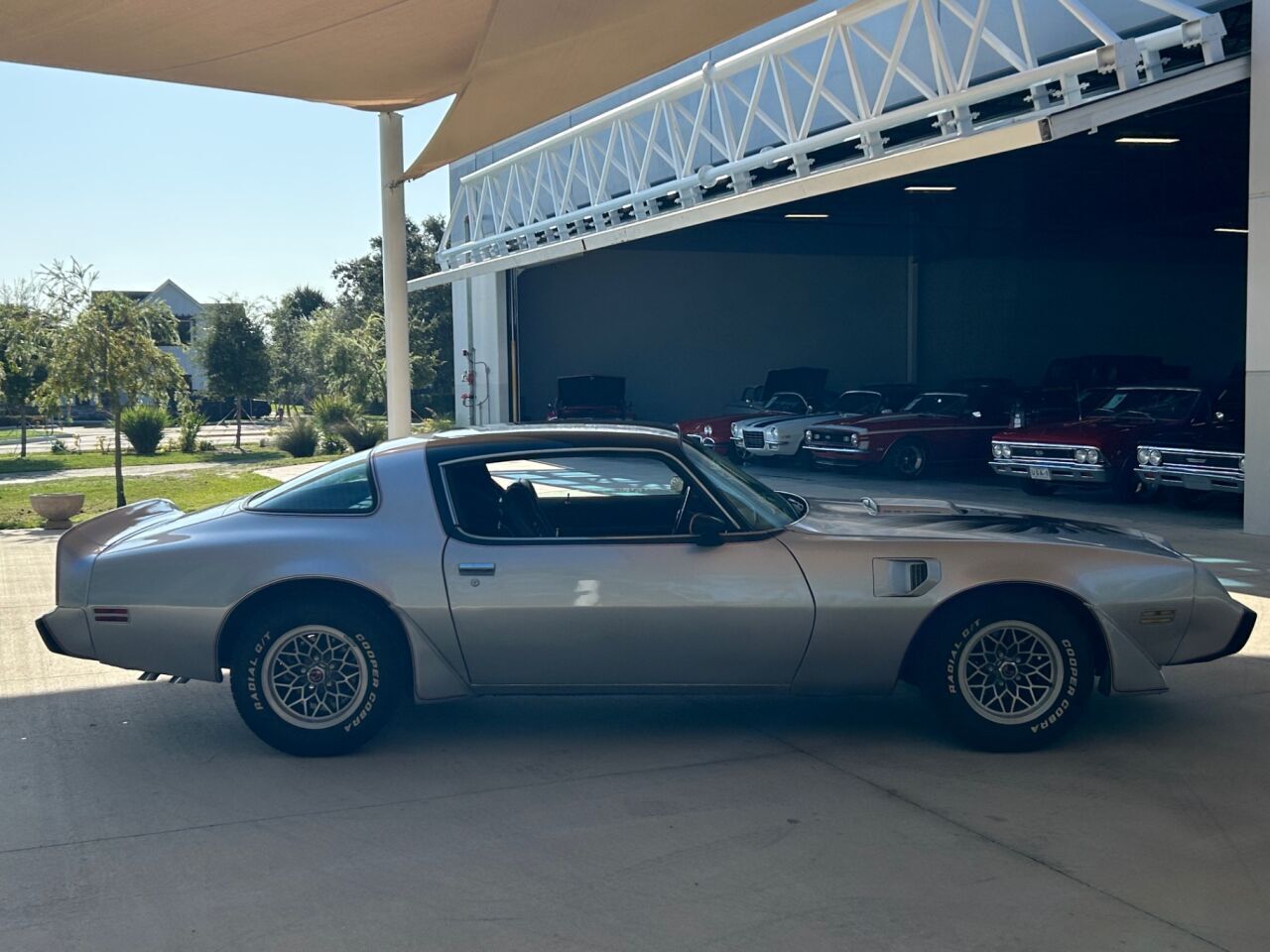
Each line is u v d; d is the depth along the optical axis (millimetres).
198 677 4977
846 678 4961
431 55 10102
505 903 3531
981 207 25188
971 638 4855
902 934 3293
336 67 10383
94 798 4500
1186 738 5105
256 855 3930
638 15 8734
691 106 22297
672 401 31688
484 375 29953
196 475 22391
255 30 9000
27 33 8852
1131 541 5254
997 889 3590
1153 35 10766
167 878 3750
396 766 4863
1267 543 10773
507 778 4684
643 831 4098
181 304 75562
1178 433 14250
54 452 32000
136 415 30438
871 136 12883
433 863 3848
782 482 17953
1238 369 14633
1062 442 14602
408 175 13086
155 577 4938
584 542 4941
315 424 31109
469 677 4957
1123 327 32781
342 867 3824
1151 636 4934
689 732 5277
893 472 18625
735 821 4176
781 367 32500
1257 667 6355
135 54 9602
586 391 27109
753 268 32062
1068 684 4859
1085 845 3930
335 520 5031
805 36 13688
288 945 3279
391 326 13320
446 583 4859
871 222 27453
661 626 4867
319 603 4895
